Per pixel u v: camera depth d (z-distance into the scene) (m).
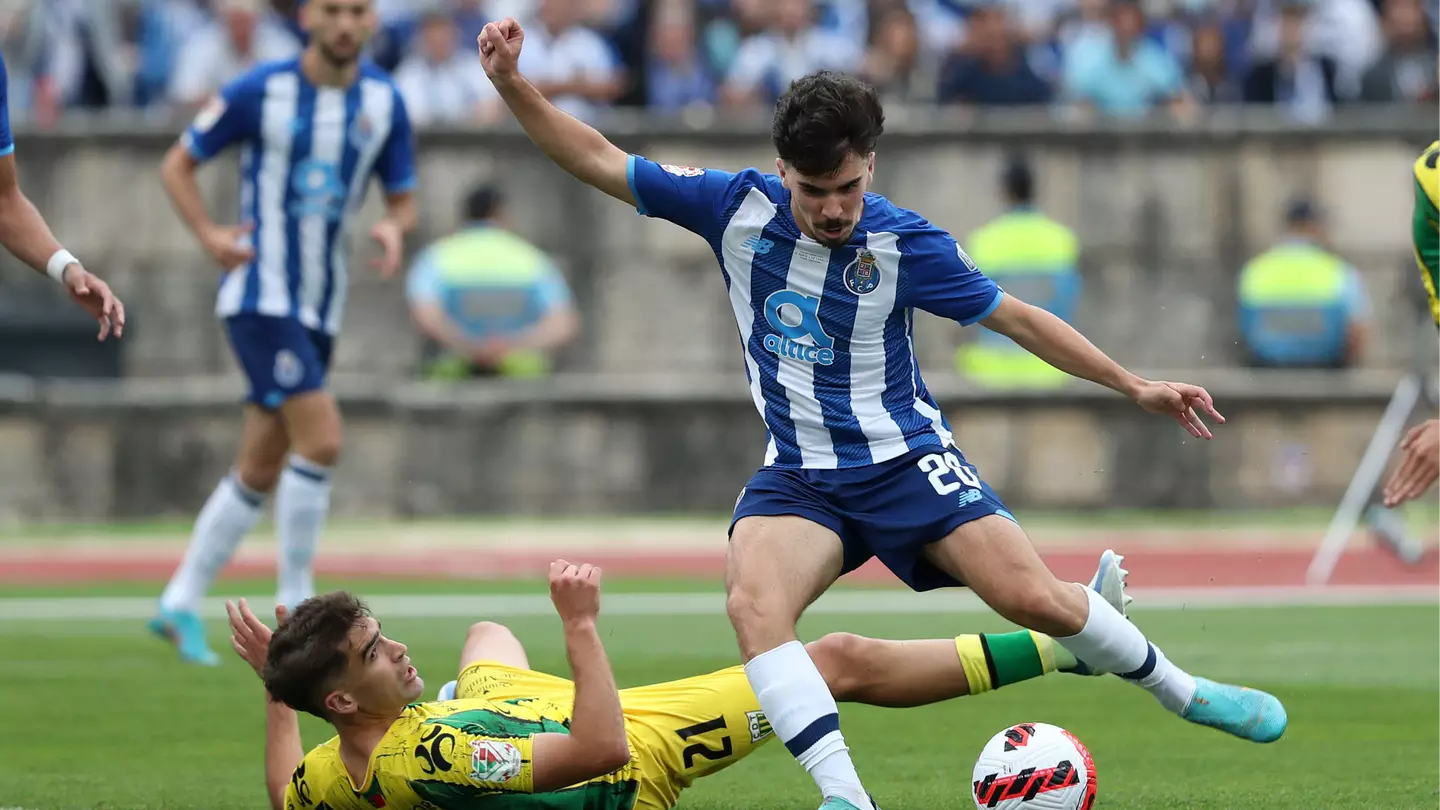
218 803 17.86
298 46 58.78
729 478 54.56
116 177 58.81
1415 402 42.31
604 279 59.06
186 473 53.44
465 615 34.62
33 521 52.66
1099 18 60.62
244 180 29.42
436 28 59.78
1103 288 59.00
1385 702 23.98
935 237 16.69
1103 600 16.45
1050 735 15.38
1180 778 18.80
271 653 14.52
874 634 31.41
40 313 57.50
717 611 35.31
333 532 50.97
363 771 14.62
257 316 29.08
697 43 60.56
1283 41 60.66
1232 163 58.97
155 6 61.94
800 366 16.62
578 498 54.22
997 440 54.06
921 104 59.56
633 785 15.36
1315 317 55.78
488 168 58.72
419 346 58.03
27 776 19.36
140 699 24.84
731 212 16.67
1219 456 54.19
